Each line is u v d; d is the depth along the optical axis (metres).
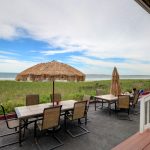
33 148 3.36
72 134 4.07
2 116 5.14
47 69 4.07
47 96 7.14
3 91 7.01
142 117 3.66
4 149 3.31
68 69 4.37
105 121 5.18
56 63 4.45
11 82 7.38
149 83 12.95
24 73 4.17
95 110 6.60
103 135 4.03
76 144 3.54
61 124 4.83
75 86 9.72
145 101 3.74
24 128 3.87
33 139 3.75
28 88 7.86
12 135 3.97
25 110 3.98
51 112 3.46
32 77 3.96
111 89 6.94
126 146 3.01
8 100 6.40
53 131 3.85
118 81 6.81
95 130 4.37
